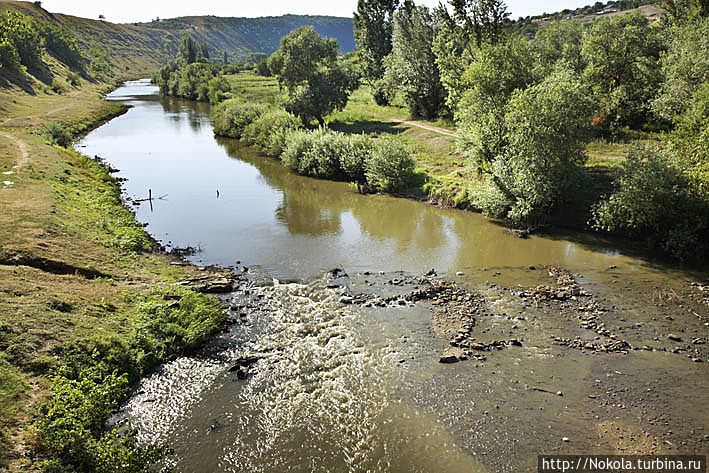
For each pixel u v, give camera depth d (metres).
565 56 55.28
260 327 19.92
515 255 26.97
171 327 19.05
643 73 45.16
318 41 63.06
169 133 71.50
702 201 25.31
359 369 16.91
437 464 12.72
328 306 21.50
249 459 13.11
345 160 44.28
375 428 14.10
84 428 13.28
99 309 19.14
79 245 24.80
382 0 79.12
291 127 55.66
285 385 16.23
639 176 26.11
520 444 13.27
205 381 16.62
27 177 35.12
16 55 101.56
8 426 12.54
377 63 81.38
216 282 23.69
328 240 30.19
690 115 28.20
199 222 34.09
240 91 105.38
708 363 16.56
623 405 14.65
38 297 18.36
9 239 23.05
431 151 48.75
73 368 15.72
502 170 31.62
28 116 69.88
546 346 17.92
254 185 44.31
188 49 168.75
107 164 51.50
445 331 19.16
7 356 14.97
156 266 25.41
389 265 26.08
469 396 15.30
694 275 23.72
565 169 30.17
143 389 16.27
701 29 44.62
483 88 35.66
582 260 25.92
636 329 18.89
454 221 33.50
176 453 13.38
